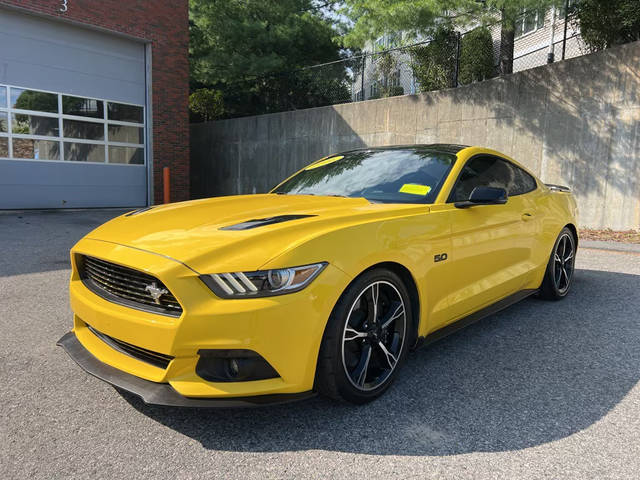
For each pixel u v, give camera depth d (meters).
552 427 2.38
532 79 10.55
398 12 9.90
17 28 11.52
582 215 9.93
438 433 2.32
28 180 12.05
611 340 3.61
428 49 13.19
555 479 1.97
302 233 2.38
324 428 2.36
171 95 14.45
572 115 9.94
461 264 3.15
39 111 12.07
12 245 7.32
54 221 10.36
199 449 2.18
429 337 3.01
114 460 2.09
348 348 2.53
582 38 10.74
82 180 13.03
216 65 18.48
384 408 2.56
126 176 13.95
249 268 2.17
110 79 13.32
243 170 18.00
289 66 20.05
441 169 3.44
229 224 2.56
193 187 20.25
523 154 10.83
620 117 9.26
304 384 2.28
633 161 9.12
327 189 3.62
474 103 11.73
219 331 2.12
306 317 2.23
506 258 3.69
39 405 2.57
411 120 13.13
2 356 3.22
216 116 20.66
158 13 13.84
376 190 3.38
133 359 2.40
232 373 2.23
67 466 2.04
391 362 2.70
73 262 2.85
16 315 4.08
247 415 2.49
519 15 9.91
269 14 19.66
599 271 6.05
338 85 16.08
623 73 9.15
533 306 4.51
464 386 2.83
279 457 2.12
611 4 9.54
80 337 2.73
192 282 2.15
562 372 3.04
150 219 2.89
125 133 13.80
